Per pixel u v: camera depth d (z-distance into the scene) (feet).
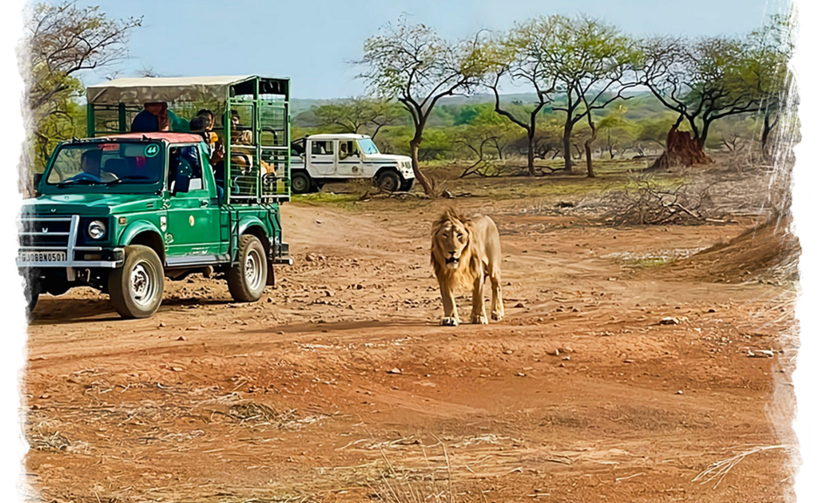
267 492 22.40
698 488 22.54
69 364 33.96
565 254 77.82
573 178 196.85
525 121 369.50
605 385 33.53
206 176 51.70
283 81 57.98
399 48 158.20
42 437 26.09
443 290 43.37
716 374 34.60
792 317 41.68
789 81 199.52
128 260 46.37
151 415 29.12
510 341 38.34
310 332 42.19
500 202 136.87
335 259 77.15
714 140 306.35
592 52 212.02
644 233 91.40
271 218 57.06
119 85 53.67
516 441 27.20
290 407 30.55
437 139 312.91
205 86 52.24
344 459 25.34
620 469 24.12
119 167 49.47
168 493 22.31
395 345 37.27
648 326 41.78
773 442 26.76
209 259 51.42
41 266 45.21
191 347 37.96
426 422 29.22
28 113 113.50
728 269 59.88
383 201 139.74
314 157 149.48
